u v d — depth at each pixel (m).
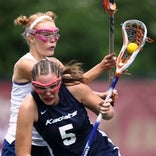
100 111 13.04
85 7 38.44
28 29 14.07
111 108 13.23
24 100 12.89
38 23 14.01
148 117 23.83
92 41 36.72
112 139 23.50
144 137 23.67
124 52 13.65
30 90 13.98
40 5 38.66
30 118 12.81
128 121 23.72
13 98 14.12
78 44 36.50
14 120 14.05
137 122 23.80
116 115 23.64
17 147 12.88
